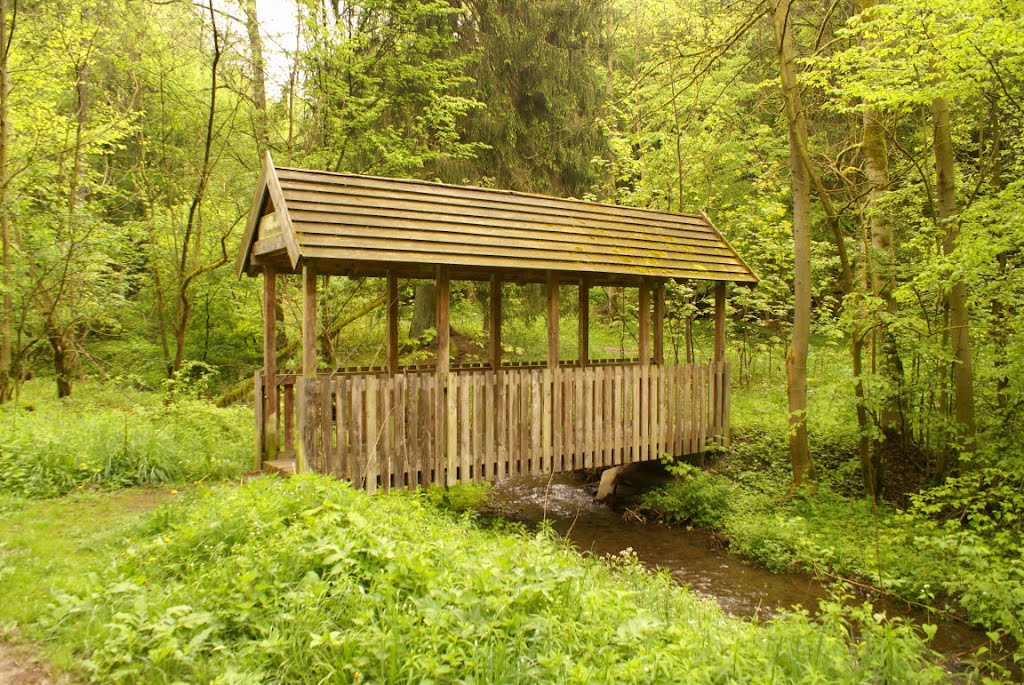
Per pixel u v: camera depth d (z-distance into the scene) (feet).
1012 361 25.38
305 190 23.48
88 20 40.88
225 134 47.52
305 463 22.02
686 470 32.27
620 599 14.06
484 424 26.40
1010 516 22.30
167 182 46.65
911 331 28.30
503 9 49.01
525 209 29.17
